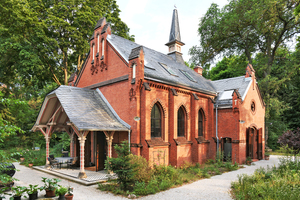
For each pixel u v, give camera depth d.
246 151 20.19
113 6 31.02
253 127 21.67
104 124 13.45
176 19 26.89
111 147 14.93
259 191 8.85
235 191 9.96
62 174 13.42
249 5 27.67
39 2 24.09
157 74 15.88
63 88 14.83
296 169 12.70
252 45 33.50
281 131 31.31
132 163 10.86
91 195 9.52
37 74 22.55
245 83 21.98
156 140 15.12
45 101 14.79
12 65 23.14
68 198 8.38
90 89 17.25
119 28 31.02
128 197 9.27
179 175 12.51
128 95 14.76
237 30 31.41
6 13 20.62
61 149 25.53
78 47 26.33
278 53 33.56
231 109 19.70
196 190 10.53
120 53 15.73
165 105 16.05
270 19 25.14
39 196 9.07
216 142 20.12
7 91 24.17
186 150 17.31
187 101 18.16
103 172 13.94
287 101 34.69
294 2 23.72
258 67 32.09
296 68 25.52
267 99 26.70
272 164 19.11
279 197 7.93
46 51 23.17
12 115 25.84
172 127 16.02
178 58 26.17
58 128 17.47
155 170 12.67
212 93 21.28
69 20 25.97
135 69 14.25
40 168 15.46
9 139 25.39
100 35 17.91
